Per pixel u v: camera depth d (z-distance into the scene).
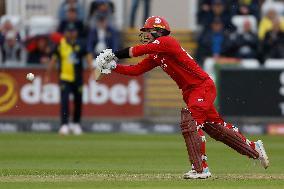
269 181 30.53
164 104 69.00
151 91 68.81
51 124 66.12
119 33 71.56
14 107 66.81
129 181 30.38
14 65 66.69
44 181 30.53
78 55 60.47
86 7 71.25
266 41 68.06
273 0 72.81
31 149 48.69
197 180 30.78
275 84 64.00
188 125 31.41
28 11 74.88
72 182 30.05
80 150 48.06
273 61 67.19
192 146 31.41
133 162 40.53
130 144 52.94
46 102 66.44
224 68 64.31
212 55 68.94
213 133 32.59
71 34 60.53
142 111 66.19
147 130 65.19
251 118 64.25
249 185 28.86
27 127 66.31
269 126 64.12
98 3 68.69
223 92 64.38
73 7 68.81
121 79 66.06
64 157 43.53
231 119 64.31
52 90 66.38
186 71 31.70
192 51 72.94
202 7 70.19
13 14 74.81
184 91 32.06
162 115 68.56
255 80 64.12
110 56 31.61
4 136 60.22
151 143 53.91
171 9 73.69
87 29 68.94
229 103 64.31
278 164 39.91
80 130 62.75
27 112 66.69
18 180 31.00
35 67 66.56
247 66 64.12
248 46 68.44
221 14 69.50
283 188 27.83
